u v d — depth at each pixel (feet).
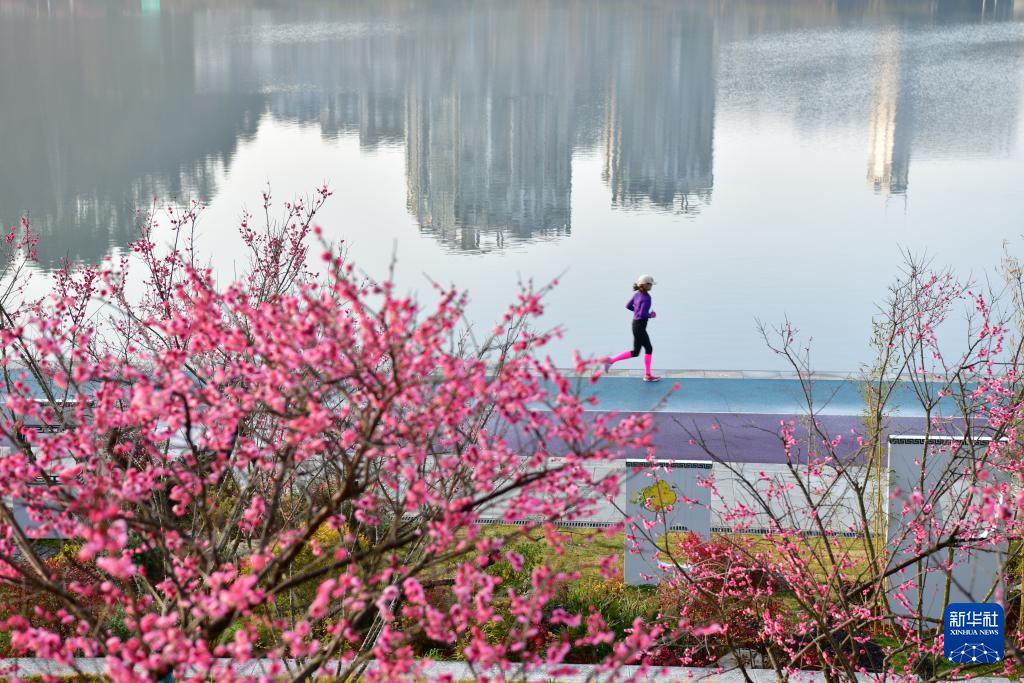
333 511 40.63
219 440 41.14
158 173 395.75
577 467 40.32
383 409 37.24
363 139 485.97
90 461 42.83
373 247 281.33
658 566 90.48
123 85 632.38
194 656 34.99
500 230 311.27
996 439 76.48
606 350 190.70
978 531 66.23
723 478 109.50
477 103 593.01
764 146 462.60
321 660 41.42
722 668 74.23
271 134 496.64
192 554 44.47
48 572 42.60
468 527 39.34
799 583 68.33
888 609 76.33
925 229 297.74
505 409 39.75
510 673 72.59
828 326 205.98
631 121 529.86
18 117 518.37
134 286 167.63
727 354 189.06
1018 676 73.51
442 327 38.34
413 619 75.20
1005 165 398.01
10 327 66.64
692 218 325.62
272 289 79.82
